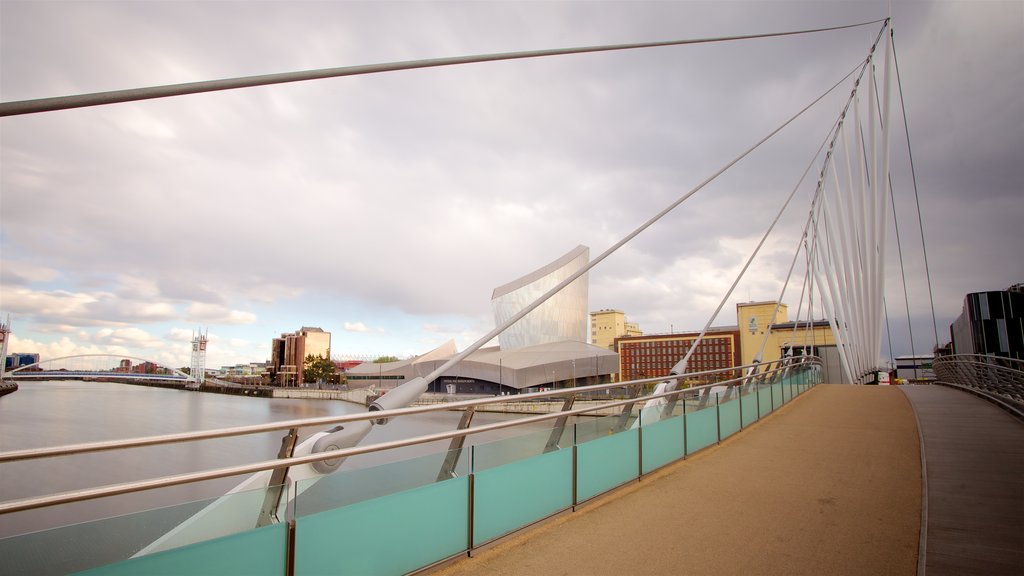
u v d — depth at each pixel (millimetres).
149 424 42562
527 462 5160
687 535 4910
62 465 20609
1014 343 41688
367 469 3770
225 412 54844
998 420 11062
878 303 33406
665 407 7961
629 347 116500
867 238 35000
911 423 11008
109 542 2631
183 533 2879
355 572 3633
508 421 4957
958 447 8547
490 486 4715
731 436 10016
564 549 4578
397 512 3916
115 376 175000
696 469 7480
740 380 10648
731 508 5719
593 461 6102
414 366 91875
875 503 5863
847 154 39000
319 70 5676
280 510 3309
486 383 83188
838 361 51125
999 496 5922
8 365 175125
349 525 3615
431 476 4219
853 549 4582
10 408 56781
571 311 102125
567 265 101938
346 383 120438
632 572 4105
